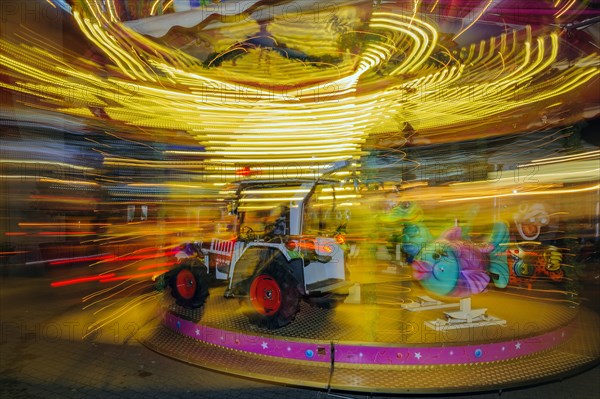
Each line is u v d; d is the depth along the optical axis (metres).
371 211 7.48
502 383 3.62
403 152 8.74
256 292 4.58
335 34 5.74
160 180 10.54
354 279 6.50
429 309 5.05
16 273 9.69
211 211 9.61
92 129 9.67
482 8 5.61
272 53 6.19
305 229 4.89
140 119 8.29
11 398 3.62
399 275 6.74
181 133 9.94
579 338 4.79
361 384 3.58
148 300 7.20
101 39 6.12
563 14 5.73
